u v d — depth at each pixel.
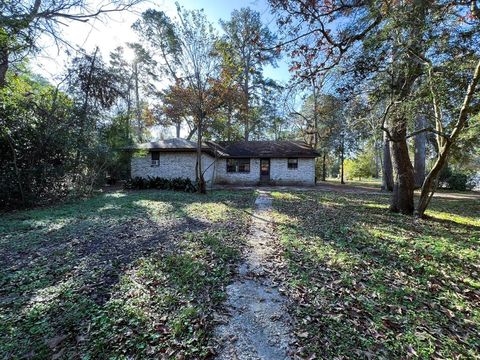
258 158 19.69
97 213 7.63
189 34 11.09
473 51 5.16
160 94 21.75
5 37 6.55
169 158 16.84
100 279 3.39
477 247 4.77
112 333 2.32
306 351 2.16
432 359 2.05
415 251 4.54
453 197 13.69
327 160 33.44
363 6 4.34
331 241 5.10
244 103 17.61
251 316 2.67
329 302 2.89
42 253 4.34
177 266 3.80
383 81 6.80
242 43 15.64
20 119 8.52
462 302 2.90
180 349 2.17
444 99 6.10
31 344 2.19
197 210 8.29
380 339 2.29
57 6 7.27
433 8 4.38
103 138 11.88
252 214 7.96
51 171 9.46
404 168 8.38
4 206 8.19
